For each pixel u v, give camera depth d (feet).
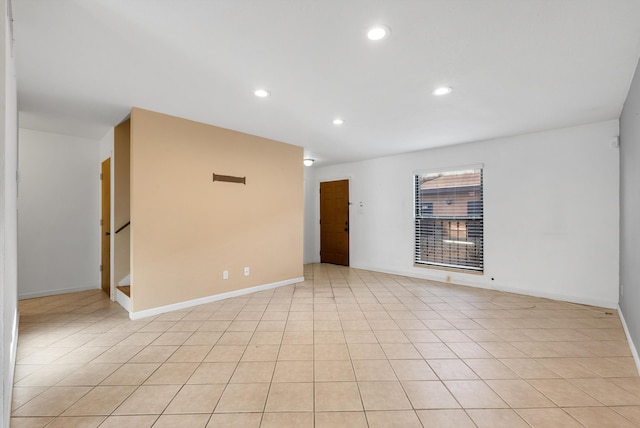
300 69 8.09
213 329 10.17
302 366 7.72
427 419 5.73
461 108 10.99
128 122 12.79
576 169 13.05
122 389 6.70
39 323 10.67
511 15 5.89
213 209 13.16
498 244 15.23
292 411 5.97
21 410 5.96
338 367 7.67
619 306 11.71
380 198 20.27
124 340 9.27
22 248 13.80
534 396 6.45
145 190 11.11
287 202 16.38
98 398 6.36
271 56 7.43
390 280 17.69
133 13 5.81
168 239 11.75
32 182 14.10
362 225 21.33
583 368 7.61
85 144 15.58
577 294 13.07
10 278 6.47
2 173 3.94
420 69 8.09
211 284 13.15
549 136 13.73
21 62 7.71
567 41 6.77
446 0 5.46
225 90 9.43
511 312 11.93
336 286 16.20
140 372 7.42
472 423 5.61
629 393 6.54
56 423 5.59
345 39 6.71
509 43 6.86
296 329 10.18
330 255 23.49
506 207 14.96
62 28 6.27
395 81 8.82
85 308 12.35
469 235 16.43
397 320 11.07
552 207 13.67
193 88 9.29
